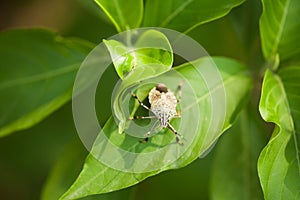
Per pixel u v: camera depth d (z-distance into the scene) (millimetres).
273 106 282
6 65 318
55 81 318
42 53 317
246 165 320
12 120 319
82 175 268
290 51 301
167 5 291
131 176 270
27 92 319
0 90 317
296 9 295
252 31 333
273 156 277
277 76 296
